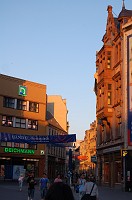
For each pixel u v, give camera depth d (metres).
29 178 22.44
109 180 42.44
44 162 57.12
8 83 54.69
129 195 29.62
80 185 19.48
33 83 58.19
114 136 41.31
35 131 57.34
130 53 38.34
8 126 53.78
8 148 52.78
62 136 40.84
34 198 24.50
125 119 37.62
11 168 50.16
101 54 46.88
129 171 36.06
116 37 41.75
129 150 36.66
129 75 38.03
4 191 30.66
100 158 48.06
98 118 47.66
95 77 50.44
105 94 43.25
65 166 77.31
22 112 55.94
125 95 38.06
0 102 53.16
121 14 39.91
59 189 6.67
